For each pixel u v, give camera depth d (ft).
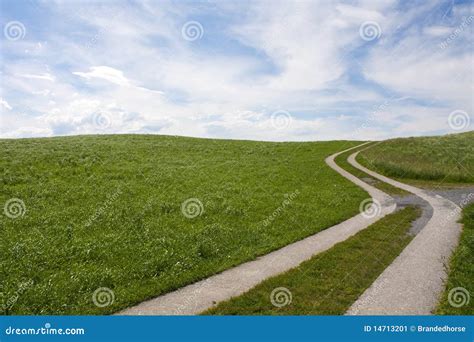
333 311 37.04
